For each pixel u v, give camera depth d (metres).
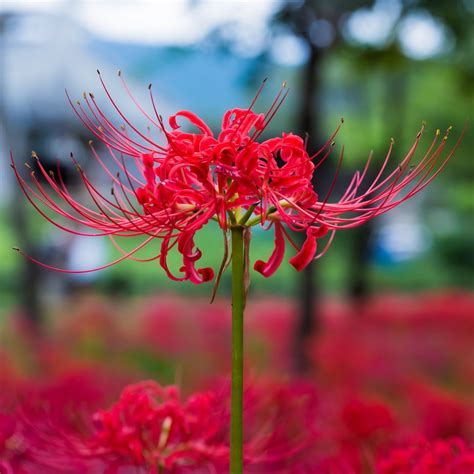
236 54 9.38
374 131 15.95
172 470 2.66
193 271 2.23
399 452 2.77
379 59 9.70
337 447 3.42
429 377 11.44
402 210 28.14
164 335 14.48
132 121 16.52
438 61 11.40
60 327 15.45
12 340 13.06
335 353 9.91
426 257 29.06
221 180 2.14
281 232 2.28
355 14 9.12
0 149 16.59
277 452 2.97
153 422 2.61
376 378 9.66
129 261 24.73
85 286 21.17
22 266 14.52
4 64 14.77
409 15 9.13
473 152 15.70
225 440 2.87
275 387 3.38
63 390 3.62
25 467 3.06
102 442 2.58
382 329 14.73
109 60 18.11
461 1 9.19
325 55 9.70
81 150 14.92
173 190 2.17
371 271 25.91
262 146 2.19
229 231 2.27
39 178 14.82
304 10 9.03
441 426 4.93
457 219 26.98
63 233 16.73
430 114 15.58
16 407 3.04
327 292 22.64
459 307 15.52
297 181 2.18
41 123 15.48
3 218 25.75
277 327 14.41
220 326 15.12
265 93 17.17
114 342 14.16
